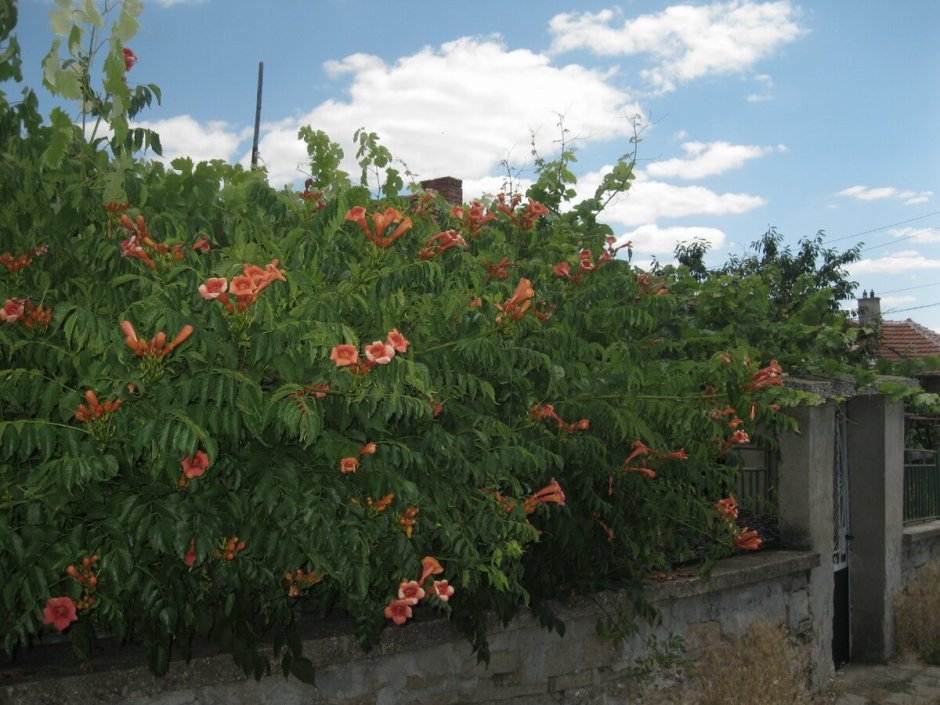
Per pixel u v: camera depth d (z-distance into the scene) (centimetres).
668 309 623
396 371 309
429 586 381
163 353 279
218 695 377
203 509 313
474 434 397
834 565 851
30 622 296
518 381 412
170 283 302
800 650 736
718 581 625
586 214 686
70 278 320
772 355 739
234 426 286
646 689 585
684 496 592
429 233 447
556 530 476
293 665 383
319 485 333
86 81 342
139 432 271
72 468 272
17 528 303
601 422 471
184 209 361
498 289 436
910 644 880
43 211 329
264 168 496
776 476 777
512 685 501
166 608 321
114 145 350
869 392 787
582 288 556
